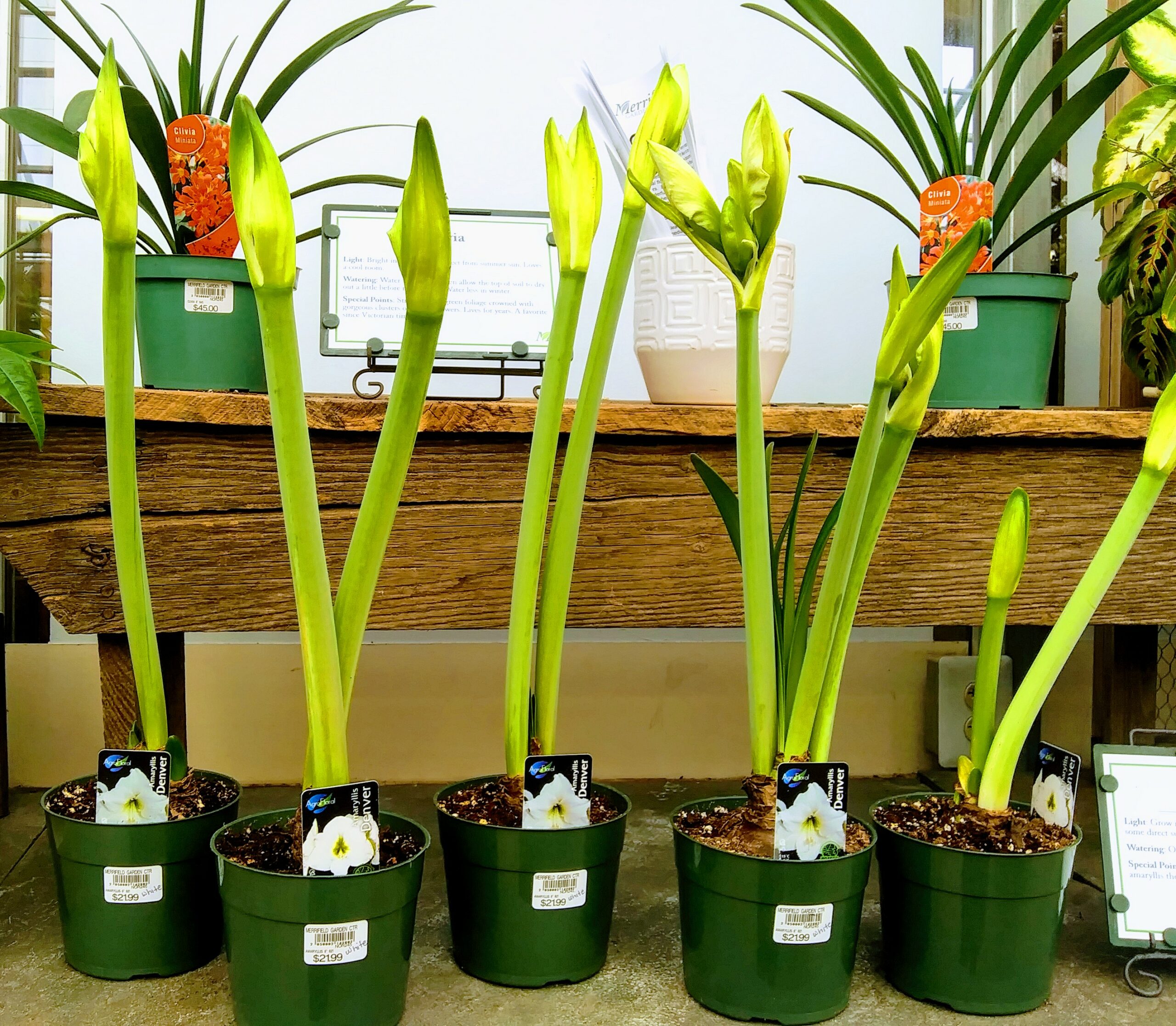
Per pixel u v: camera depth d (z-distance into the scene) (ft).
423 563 2.45
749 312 1.71
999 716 3.65
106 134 1.58
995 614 2.05
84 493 2.28
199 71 2.49
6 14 3.43
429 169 1.41
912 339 1.59
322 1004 1.68
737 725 3.71
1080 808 3.41
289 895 1.66
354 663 1.77
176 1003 1.95
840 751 3.72
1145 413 2.60
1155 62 2.81
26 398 2.02
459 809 2.09
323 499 2.40
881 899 2.14
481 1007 1.96
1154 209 2.79
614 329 1.98
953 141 2.71
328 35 2.43
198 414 2.26
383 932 1.73
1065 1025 1.96
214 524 2.35
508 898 1.98
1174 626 3.34
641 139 1.88
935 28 3.83
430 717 3.58
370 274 2.54
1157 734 3.24
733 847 1.94
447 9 3.57
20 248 3.49
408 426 1.65
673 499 2.54
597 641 3.70
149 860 1.97
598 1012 1.95
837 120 2.79
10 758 3.39
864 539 1.88
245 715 3.48
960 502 2.62
